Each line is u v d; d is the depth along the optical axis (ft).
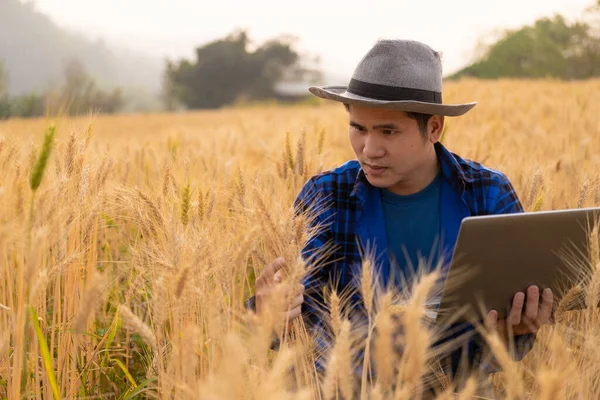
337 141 22.50
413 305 5.26
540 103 43.78
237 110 151.53
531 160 16.78
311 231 8.27
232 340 4.74
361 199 8.48
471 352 7.93
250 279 10.87
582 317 8.23
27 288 6.40
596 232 6.84
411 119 7.65
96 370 8.52
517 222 6.84
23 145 9.56
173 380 6.04
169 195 8.81
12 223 7.06
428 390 7.31
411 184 8.37
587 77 211.41
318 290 8.43
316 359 7.34
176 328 6.23
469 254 6.81
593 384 6.66
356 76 8.02
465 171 8.55
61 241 7.55
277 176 11.23
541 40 211.82
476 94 58.13
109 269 10.21
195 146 21.86
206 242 6.92
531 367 8.14
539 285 7.42
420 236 8.46
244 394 5.41
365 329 7.43
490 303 7.33
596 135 22.12
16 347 6.70
